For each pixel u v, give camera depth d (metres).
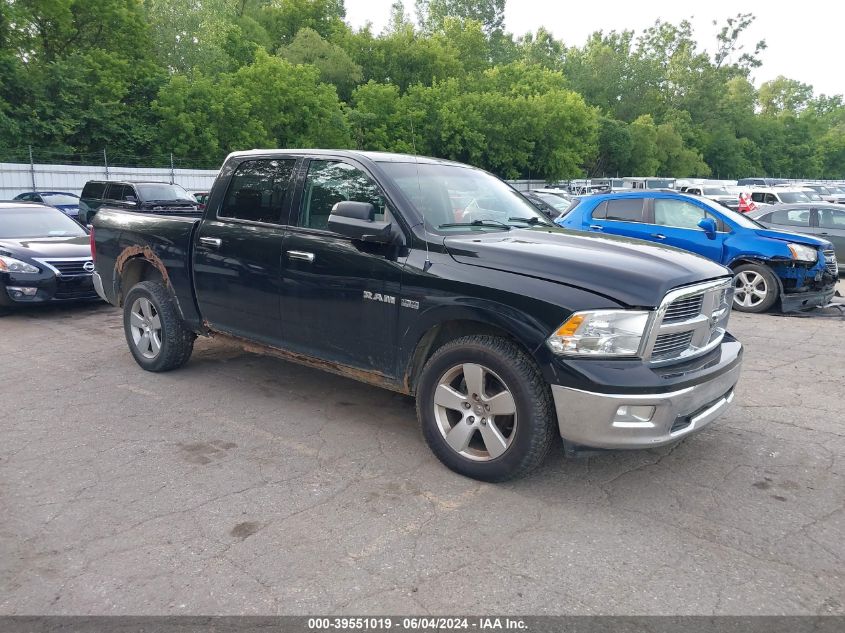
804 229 12.64
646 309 3.40
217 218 5.21
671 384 3.41
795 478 4.01
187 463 4.14
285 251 4.64
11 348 6.96
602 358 3.41
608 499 3.71
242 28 44.12
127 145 30.11
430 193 4.43
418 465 4.13
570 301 3.43
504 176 43.94
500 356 3.62
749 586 2.92
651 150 59.53
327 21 50.69
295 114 33.69
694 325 3.70
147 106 31.48
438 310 3.84
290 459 4.21
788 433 4.74
